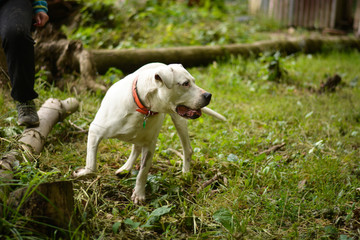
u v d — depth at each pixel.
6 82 4.59
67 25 7.63
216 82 6.03
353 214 2.90
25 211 2.30
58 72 5.42
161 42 7.71
